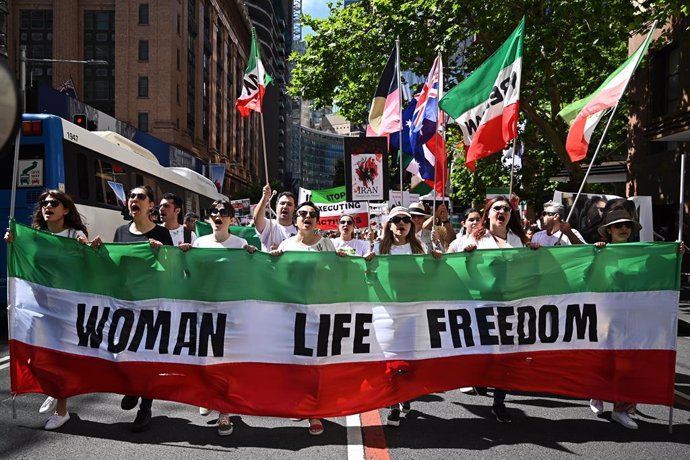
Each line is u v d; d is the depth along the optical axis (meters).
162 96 53.47
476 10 17.09
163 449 4.37
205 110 67.94
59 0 54.22
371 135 8.97
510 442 4.59
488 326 5.16
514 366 5.14
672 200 18.52
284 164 127.44
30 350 4.95
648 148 20.22
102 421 5.02
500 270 5.20
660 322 5.11
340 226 8.44
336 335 5.02
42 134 9.33
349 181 8.66
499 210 5.52
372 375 5.02
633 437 4.74
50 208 5.13
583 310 5.18
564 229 6.88
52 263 5.03
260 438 4.66
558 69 19.73
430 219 8.77
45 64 54.69
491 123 6.69
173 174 15.41
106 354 4.97
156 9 53.62
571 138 6.63
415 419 5.20
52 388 4.93
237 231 10.98
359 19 19.75
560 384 5.15
